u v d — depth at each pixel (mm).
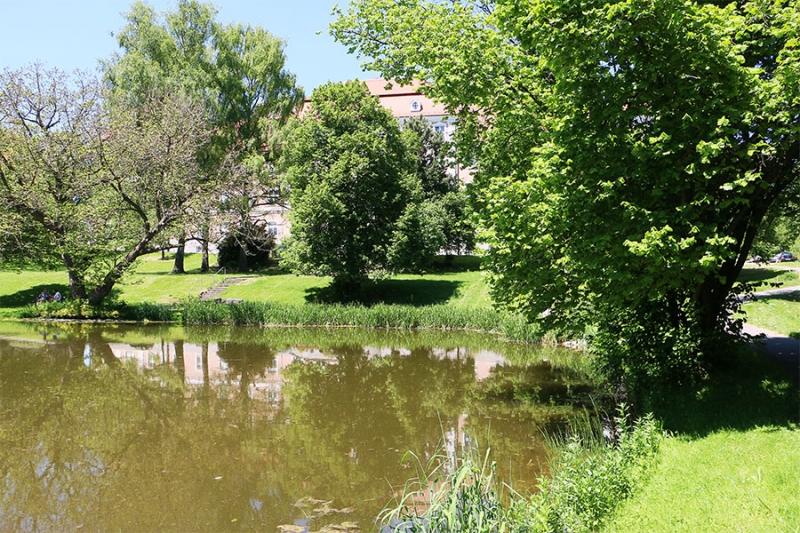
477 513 6203
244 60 40906
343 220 35156
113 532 8031
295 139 37656
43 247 30438
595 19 8125
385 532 7727
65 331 27953
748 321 19109
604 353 12906
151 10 40781
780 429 7688
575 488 6410
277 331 28844
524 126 11836
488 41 11781
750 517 5277
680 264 8234
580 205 8961
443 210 44281
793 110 8172
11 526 8250
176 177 30219
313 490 9422
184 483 9820
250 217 38875
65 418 13891
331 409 14641
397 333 28234
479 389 16609
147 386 17281
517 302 12133
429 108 62250
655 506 5941
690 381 10766
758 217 10500
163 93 35375
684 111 8555
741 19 8328
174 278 41969
